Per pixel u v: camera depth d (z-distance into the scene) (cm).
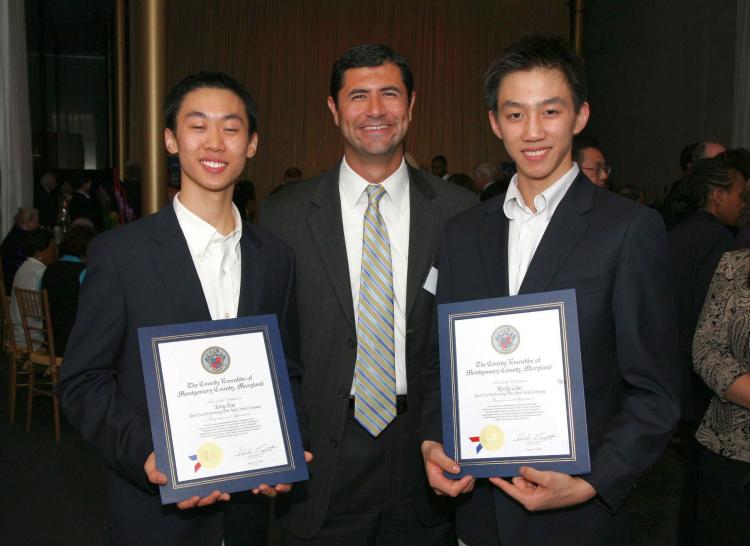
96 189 1232
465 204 208
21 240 652
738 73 806
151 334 149
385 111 189
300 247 198
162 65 502
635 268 145
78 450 449
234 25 1356
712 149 375
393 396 192
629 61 1129
